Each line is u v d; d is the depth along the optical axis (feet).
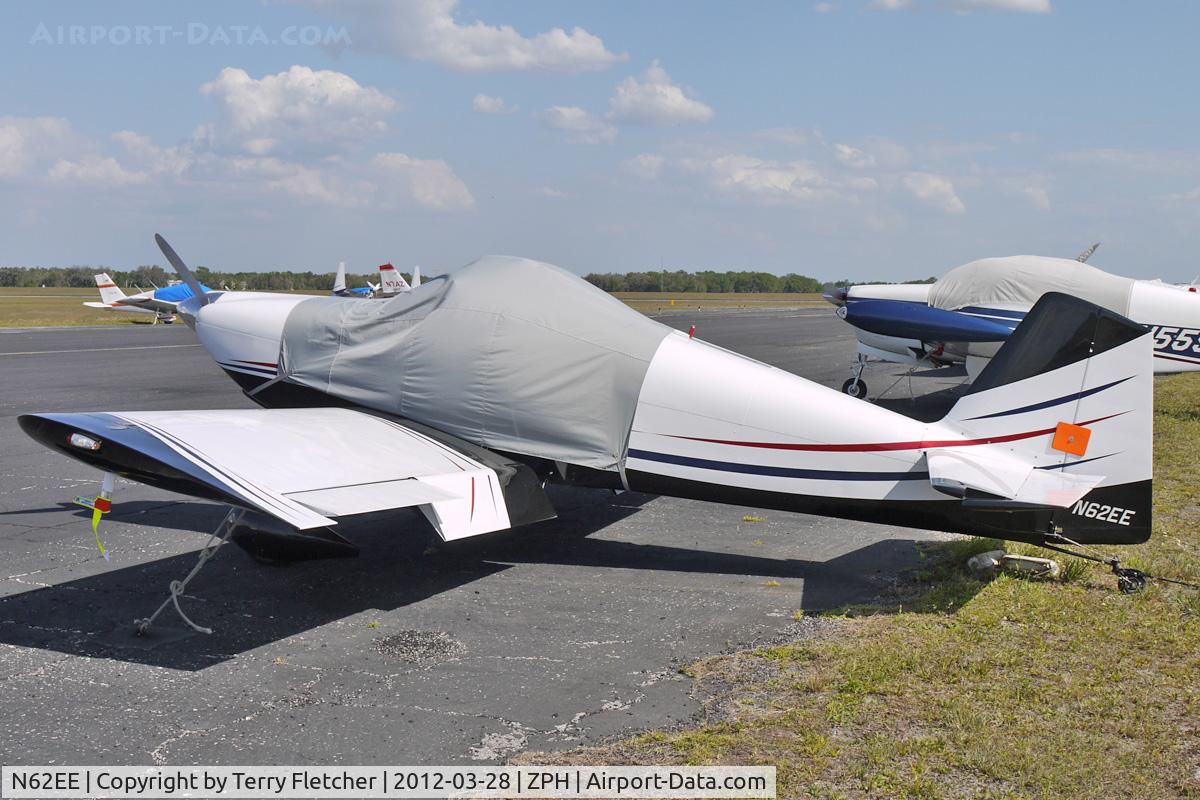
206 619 17.84
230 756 12.56
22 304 205.98
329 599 19.10
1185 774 11.74
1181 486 28.12
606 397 20.62
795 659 15.61
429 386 21.58
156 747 12.80
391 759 12.46
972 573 19.93
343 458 18.31
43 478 30.09
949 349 45.39
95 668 15.46
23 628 17.22
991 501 17.13
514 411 20.89
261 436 18.38
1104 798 11.21
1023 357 18.28
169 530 24.20
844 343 92.58
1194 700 13.79
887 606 18.22
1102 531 17.67
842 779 11.69
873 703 13.78
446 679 15.10
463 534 17.99
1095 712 13.43
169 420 18.34
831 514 19.63
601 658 15.93
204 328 26.30
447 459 19.72
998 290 43.68
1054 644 15.97
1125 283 42.27
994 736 12.65
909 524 19.11
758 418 19.71
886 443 18.89
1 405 44.39
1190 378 59.82
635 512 26.68
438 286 22.31
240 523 18.11
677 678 15.03
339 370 22.95
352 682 14.98
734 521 25.62
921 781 11.59
